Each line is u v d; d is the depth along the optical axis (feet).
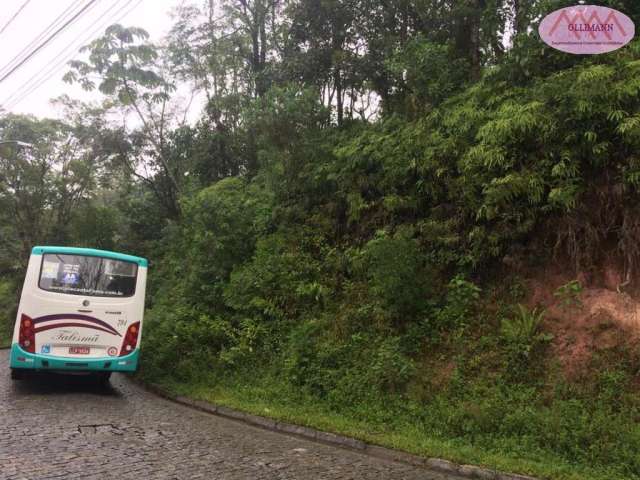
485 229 32.22
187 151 76.59
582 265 28.66
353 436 24.73
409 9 48.60
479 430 23.59
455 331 30.25
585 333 26.32
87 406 30.78
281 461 21.06
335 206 43.47
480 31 42.29
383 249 32.99
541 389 25.22
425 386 28.09
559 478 18.67
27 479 16.94
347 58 48.47
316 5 49.90
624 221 26.91
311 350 34.17
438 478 19.99
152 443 22.63
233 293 43.27
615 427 20.86
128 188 90.27
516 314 29.32
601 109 26.07
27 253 96.63
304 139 45.68
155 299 62.28
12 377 37.83
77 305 34.22
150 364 43.24
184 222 55.01
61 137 94.99
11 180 94.12
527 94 30.96
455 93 38.60
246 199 52.54
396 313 32.86
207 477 18.11
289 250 44.47
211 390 35.91
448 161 34.06
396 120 40.98
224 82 71.05
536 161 29.32
